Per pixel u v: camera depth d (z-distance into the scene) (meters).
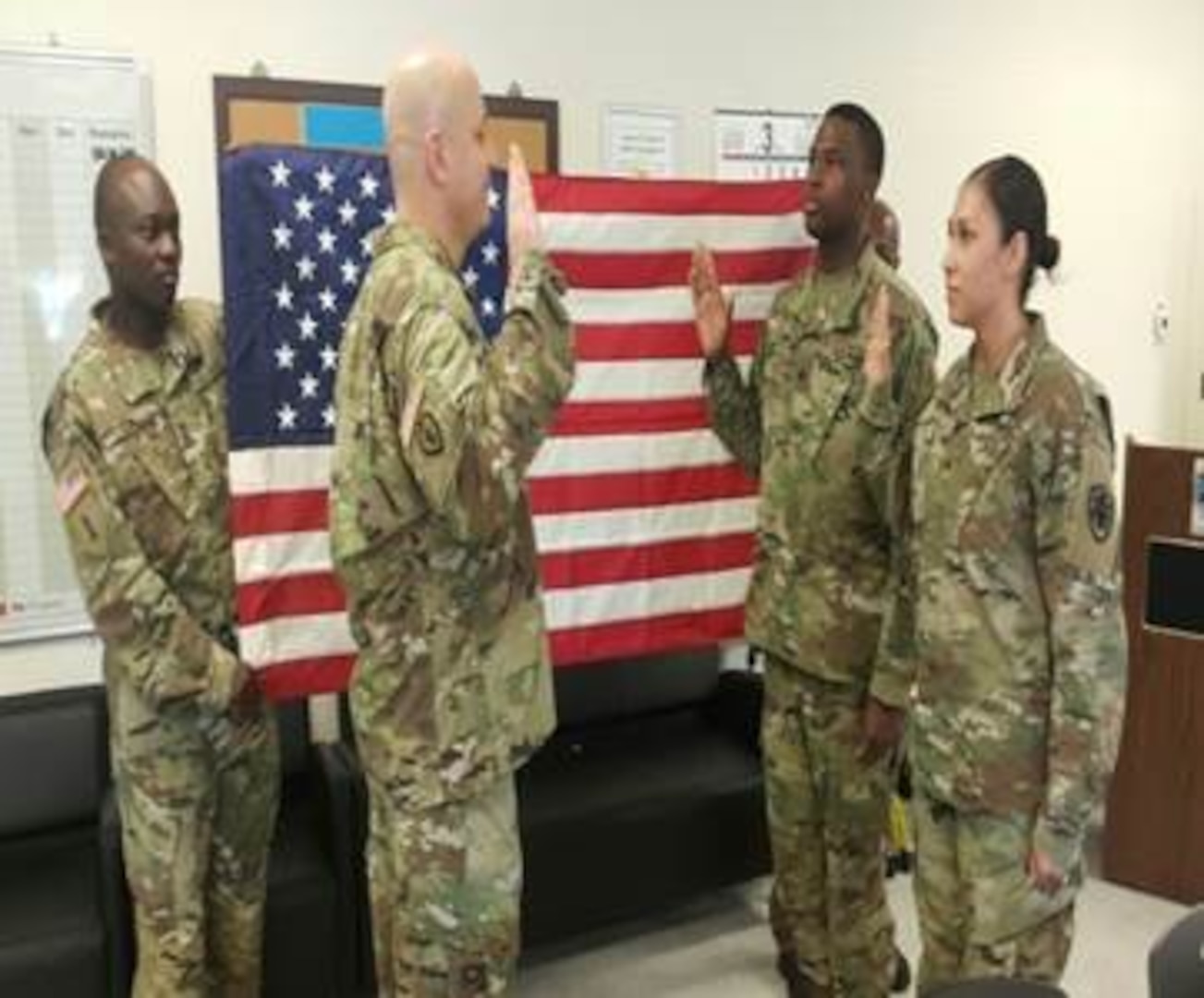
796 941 2.65
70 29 2.66
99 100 2.69
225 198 2.26
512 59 3.16
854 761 2.49
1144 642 3.25
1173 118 4.50
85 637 2.82
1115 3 4.28
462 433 1.62
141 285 2.19
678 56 3.40
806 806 2.59
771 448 2.56
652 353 2.76
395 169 1.79
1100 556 1.75
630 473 2.77
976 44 3.96
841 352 2.43
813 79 3.64
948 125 3.94
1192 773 3.20
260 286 2.28
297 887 2.49
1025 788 1.84
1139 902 3.26
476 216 1.81
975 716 1.87
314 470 2.34
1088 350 4.45
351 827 2.52
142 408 2.20
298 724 2.84
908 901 3.19
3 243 2.64
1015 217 1.82
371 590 1.77
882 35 3.76
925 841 1.99
